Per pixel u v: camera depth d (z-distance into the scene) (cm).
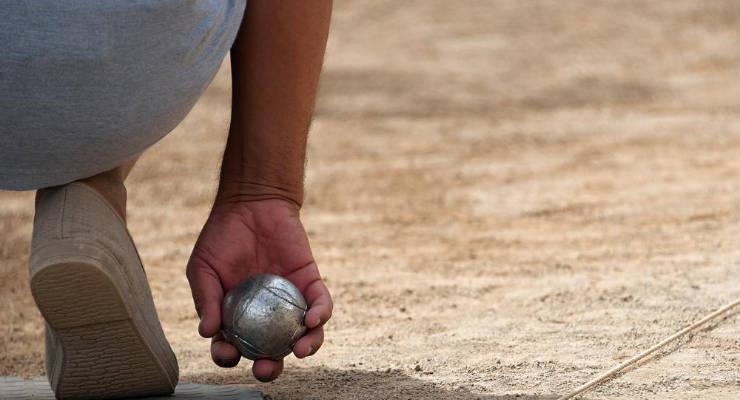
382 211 2589
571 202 2558
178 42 910
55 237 922
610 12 6431
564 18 6309
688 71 5100
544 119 4116
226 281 1054
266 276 1024
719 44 5672
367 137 3781
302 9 1017
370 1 6738
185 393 1078
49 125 896
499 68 5219
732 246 1908
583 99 4541
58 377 974
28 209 2791
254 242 1061
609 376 1145
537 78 4994
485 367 1224
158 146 3644
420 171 3128
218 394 1076
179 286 1898
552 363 1222
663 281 1641
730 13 6328
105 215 976
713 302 1470
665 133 3672
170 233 2438
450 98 4575
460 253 2062
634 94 4619
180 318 1661
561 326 1416
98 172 990
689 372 1145
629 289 1602
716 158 3103
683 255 1861
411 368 1243
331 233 2345
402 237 2273
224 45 973
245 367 1325
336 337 1454
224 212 1066
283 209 1064
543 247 2062
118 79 894
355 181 2997
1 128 888
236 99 1054
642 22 6194
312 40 1029
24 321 1741
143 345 964
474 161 3275
